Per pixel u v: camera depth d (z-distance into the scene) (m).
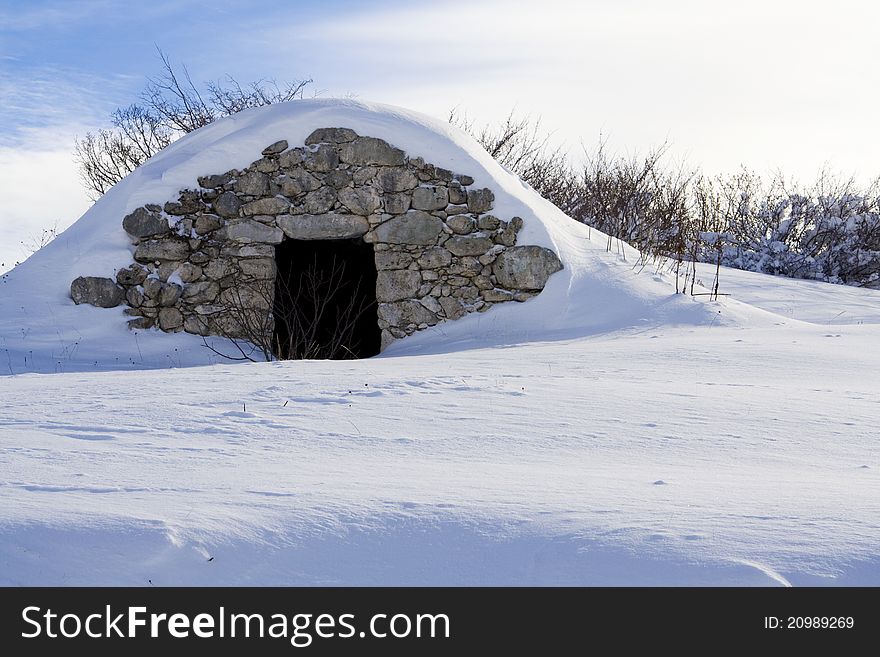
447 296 14.12
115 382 8.34
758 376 8.81
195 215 14.01
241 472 4.91
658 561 3.58
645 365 9.45
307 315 16.20
